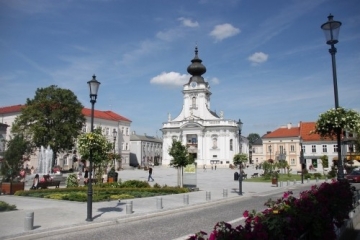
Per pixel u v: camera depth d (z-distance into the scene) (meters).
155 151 137.12
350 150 52.59
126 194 24.06
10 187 25.19
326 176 48.25
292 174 60.91
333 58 13.63
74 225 13.23
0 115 89.00
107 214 15.98
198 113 95.94
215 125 92.44
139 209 17.73
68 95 63.53
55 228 12.63
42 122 59.22
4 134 65.44
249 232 5.20
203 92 96.19
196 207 19.61
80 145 15.75
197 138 92.94
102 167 31.27
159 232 12.57
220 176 55.66
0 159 33.44
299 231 6.30
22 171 29.75
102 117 99.00
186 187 29.61
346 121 13.15
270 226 5.63
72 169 79.69
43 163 45.09
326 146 80.75
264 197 25.62
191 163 30.75
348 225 10.63
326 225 7.13
